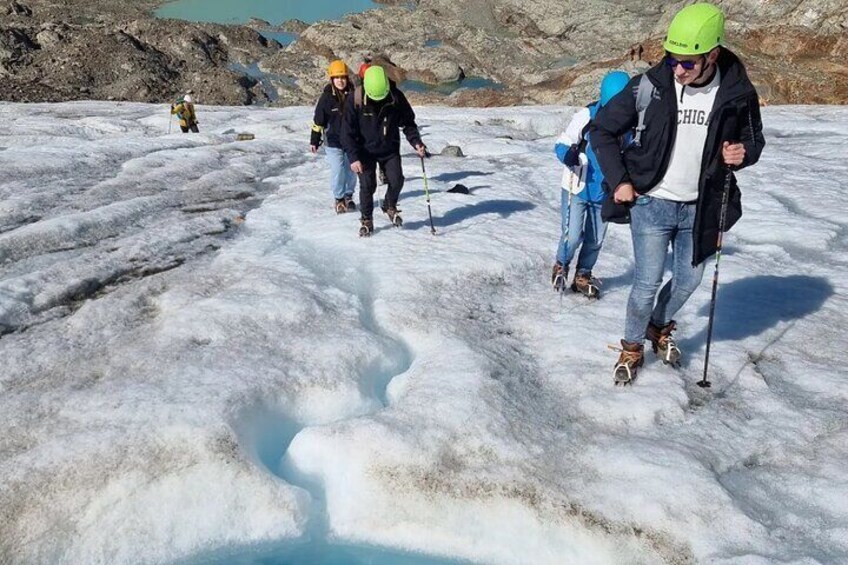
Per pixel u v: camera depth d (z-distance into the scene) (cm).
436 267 781
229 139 1706
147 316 682
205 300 682
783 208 1041
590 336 633
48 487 432
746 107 459
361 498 451
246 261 812
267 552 434
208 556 427
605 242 907
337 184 986
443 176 1255
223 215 1005
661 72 457
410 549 433
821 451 485
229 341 608
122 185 1173
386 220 962
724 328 654
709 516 423
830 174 1262
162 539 424
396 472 458
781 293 730
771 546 407
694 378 570
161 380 540
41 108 2341
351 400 555
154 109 2389
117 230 941
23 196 1055
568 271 763
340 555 432
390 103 846
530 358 611
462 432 491
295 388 548
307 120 2064
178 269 796
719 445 489
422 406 516
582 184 680
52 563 402
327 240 885
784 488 453
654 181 480
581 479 457
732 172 485
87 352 605
